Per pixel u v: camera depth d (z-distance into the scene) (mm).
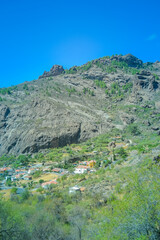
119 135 122938
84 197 39812
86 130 134625
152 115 136625
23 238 21094
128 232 12695
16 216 21516
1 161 116812
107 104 175625
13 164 107125
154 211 12516
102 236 14305
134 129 119062
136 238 12008
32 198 41562
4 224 20047
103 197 33906
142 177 15602
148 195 13508
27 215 26156
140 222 12438
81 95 196500
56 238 23109
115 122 143500
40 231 23391
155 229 12078
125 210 13883
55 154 111000
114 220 14109
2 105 169625
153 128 115750
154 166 16516
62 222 27625
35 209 29500
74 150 113938
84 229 23109
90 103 179250
